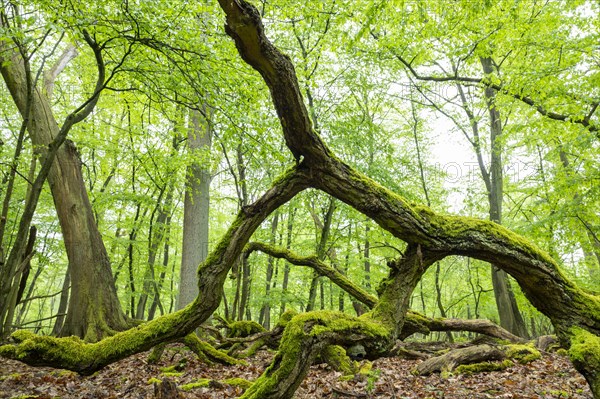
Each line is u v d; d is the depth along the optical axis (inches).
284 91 102.3
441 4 365.4
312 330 101.6
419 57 462.9
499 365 255.6
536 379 225.6
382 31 464.8
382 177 426.0
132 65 290.5
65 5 224.4
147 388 209.3
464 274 758.5
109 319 322.0
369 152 448.5
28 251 304.8
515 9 355.3
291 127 112.3
